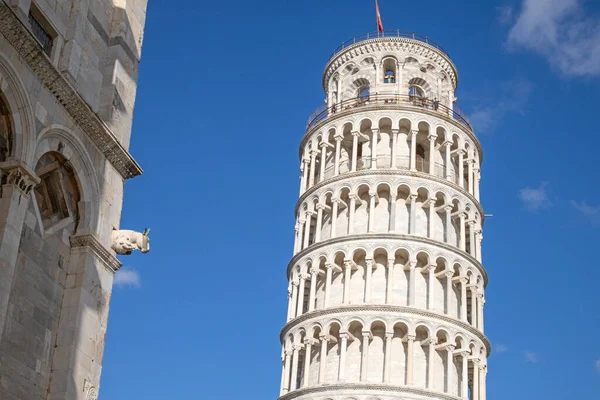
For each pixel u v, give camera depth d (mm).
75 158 27969
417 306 66500
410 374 63094
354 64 81625
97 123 28688
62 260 27344
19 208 24656
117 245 29203
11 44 25250
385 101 76250
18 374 24562
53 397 25609
